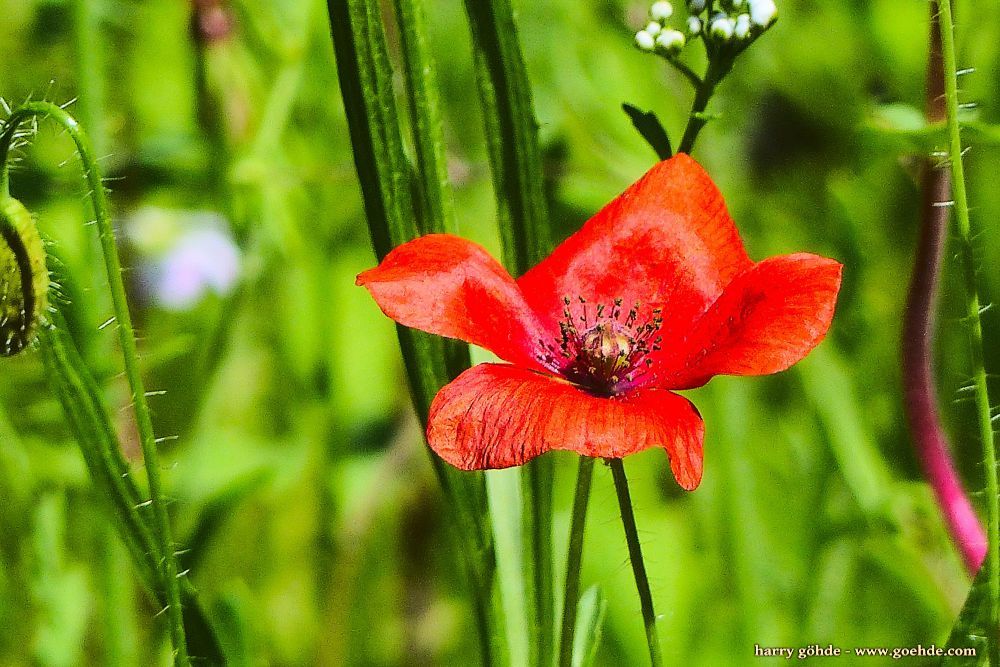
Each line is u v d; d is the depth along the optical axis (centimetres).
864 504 59
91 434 48
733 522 59
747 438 60
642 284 47
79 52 55
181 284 62
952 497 54
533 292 47
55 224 57
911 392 54
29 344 46
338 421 62
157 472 46
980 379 47
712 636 60
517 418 44
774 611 59
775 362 45
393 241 48
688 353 47
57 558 56
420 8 48
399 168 48
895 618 59
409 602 62
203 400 60
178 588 47
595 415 44
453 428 45
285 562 62
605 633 60
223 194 62
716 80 47
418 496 62
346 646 61
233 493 58
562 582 59
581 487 46
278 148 62
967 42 62
